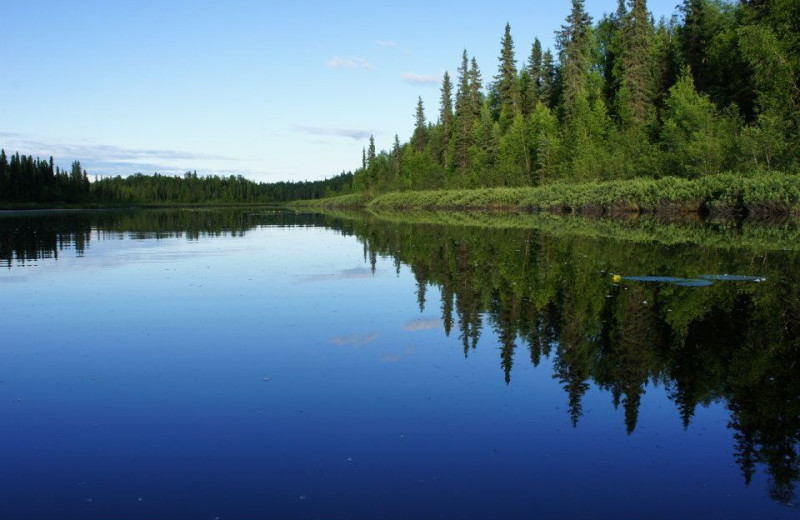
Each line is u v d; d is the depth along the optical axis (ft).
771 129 100.63
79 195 322.96
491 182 186.70
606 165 137.80
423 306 33.27
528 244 64.85
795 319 28.17
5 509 13.00
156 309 33.06
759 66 107.86
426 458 15.19
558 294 35.58
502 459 15.10
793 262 46.14
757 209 96.53
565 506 12.95
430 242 71.31
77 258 57.36
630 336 26.02
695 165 114.83
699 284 37.32
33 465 15.07
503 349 24.49
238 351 24.63
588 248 58.95
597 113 162.81
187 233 95.20
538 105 182.50
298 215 184.44
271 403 18.89
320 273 46.60
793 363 22.11
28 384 20.90
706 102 124.77
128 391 20.11
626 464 14.83
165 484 14.08
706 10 157.28
